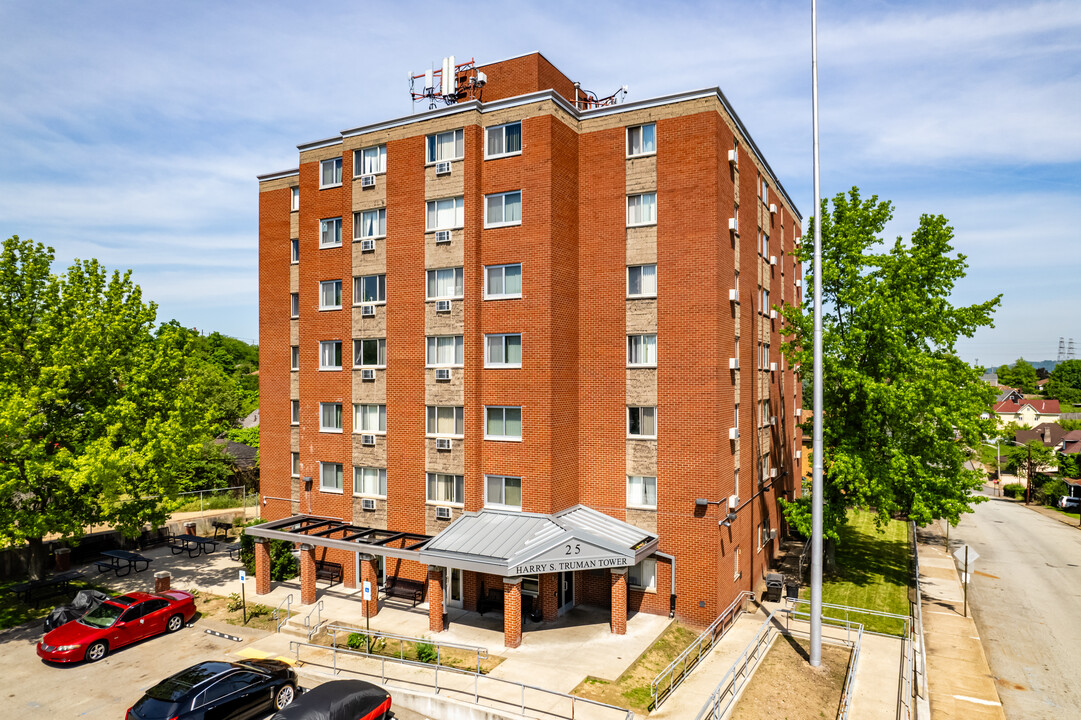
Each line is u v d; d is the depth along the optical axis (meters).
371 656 19.66
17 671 19.02
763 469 30.38
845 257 29.11
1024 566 36.97
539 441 23.50
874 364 28.70
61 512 23.98
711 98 23.27
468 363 24.53
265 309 32.44
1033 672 22.03
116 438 25.31
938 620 26.16
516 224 24.16
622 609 21.56
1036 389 165.75
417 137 25.84
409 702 17.11
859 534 41.50
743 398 26.72
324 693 15.20
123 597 21.88
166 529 35.38
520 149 24.19
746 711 17.02
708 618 22.84
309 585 24.84
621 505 24.55
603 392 24.97
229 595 26.05
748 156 27.92
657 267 24.12
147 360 27.42
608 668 18.95
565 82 28.41
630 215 24.72
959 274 28.66
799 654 21.16
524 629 22.05
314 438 28.84
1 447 22.23
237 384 75.50
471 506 24.41
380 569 26.59
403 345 26.20
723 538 23.48
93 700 17.23
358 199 27.39
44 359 25.34
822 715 17.06
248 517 39.75
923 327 28.70
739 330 26.34
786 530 36.94
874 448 28.88
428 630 21.95
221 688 15.62
